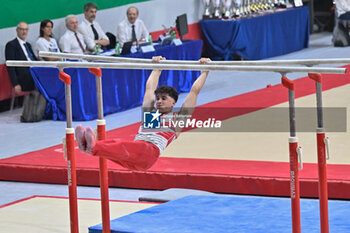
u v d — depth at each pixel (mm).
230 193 17000
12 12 28828
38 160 19875
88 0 32344
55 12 30688
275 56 40688
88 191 18094
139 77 29312
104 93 27500
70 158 12680
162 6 37156
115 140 11867
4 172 19656
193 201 15297
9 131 25641
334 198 15961
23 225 14969
